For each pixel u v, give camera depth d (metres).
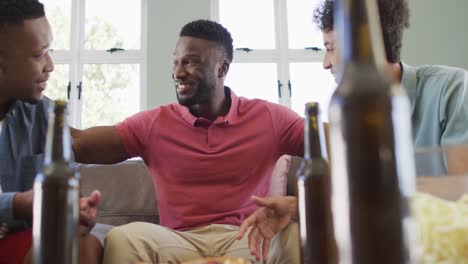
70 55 3.69
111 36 3.78
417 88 1.26
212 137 1.37
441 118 1.20
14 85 1.08
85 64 3.71
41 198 0.47
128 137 1.34
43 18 1.09
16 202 0.82
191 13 3.58
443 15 3.83
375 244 0.28
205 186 1.33
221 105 1.50
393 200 0.29
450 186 0.42
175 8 3.58
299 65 3.85
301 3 3.94
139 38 3.79
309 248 0.52
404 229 0.29
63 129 0.49
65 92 3.66
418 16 3.82
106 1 3.80
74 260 0.48
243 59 3.79
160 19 3.56
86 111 3.65
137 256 0.97
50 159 0.48
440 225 0.39
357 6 0.30
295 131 1.39
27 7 1.05
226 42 1.51
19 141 1.13
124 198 1.98
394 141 0.29
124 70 3.72
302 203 0.54
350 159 0.29
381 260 0.28
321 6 1.31
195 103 1.44
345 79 0.30
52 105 0.49
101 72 3.71
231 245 1.17
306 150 0.56
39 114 1.20
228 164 1.34
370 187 0.29
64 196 0.47
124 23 3.79
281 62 3.81
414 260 0.30
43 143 1.17
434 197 0.41
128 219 1.95
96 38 3.77
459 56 3.79
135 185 2.00
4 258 0.91
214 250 1.17
